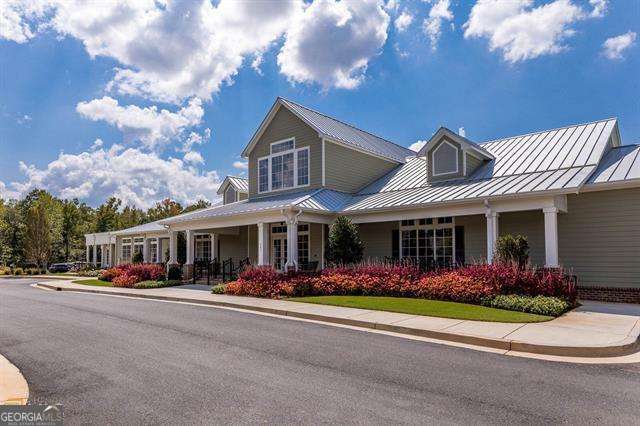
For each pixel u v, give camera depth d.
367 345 7.70
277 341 8.07
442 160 17.69
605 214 13.49
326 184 19.59
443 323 9.14
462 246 16.53
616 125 16.95
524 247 13.04
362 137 23.33
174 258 22.56
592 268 13.62
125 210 58.50
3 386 5.59
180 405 4.83
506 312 10.21
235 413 4.58
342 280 14.59
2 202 50.28
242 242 24.23
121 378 5.87
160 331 9.16
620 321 9.23
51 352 7.42
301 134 20.66
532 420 4.34
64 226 54.22
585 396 5.04
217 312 11.98
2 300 15.77
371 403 4.83
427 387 5.37
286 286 14.58
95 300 15.59
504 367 6.26
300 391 5.25
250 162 22.97
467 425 4.22
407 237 17.97
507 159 17.23
